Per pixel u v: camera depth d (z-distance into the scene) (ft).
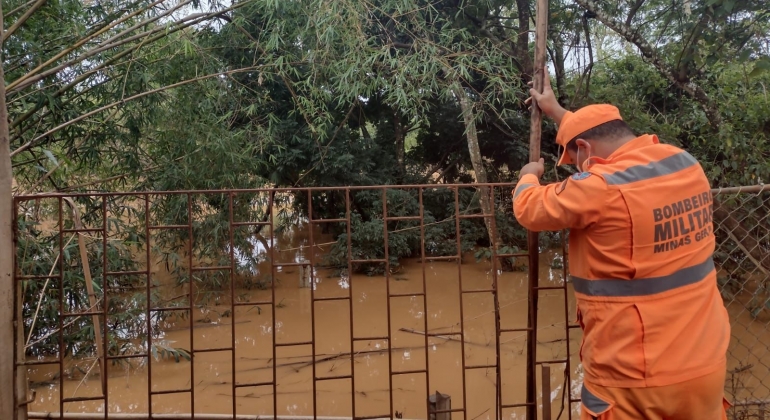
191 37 19.80
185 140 21.17
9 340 8.13
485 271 28.12
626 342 5.63
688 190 5.67
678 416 5.71
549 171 25.55
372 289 25.52
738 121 18.71
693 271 5.66
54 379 16.47
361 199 29.99
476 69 21.06
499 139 31.53
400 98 19.83
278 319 21.53
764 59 15.69
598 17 18.39
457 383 15.07
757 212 17.61
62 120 16.84
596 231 5.70
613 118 6.24
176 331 20.30
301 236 35.50
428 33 21.95
